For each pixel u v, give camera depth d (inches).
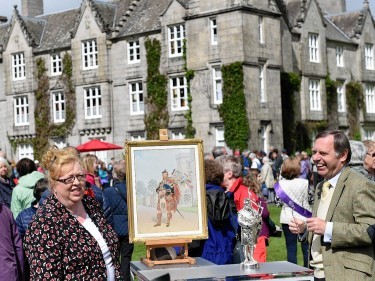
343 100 2063.2
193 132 1679.4
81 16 1919.3
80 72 1921.8
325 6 2354.8
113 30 1861.5
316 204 261.7
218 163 370.9
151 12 1833.2
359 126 2113.7
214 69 1653.5
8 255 255.0
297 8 1950.1
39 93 2023.9
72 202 227.8
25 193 434.3
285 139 1796.3
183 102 1722.4
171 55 1737.2
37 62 2032.5
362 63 2128.4
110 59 1872.5
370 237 232.8
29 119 2049.7
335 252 241.3
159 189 309.7
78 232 226.4
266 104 1668.3
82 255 223.8
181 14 1706.4
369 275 237.9
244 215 281.7
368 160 331.0
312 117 1895.9
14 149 2098.9
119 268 235.3
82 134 1927.9
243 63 1601.9
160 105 1758.1
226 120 1609.3
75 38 1931.6
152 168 311.0
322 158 250.2
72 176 226.2
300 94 1871.3
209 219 356.8
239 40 1604.3
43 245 220.7
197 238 309.3
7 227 258.2
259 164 1248.2
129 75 1829.5
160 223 308.3
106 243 231.9
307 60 1902.1
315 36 1948.8
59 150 234.2
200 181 313.1
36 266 219.9
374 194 238.1
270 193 1152.2
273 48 1699.1
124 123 1846.7
